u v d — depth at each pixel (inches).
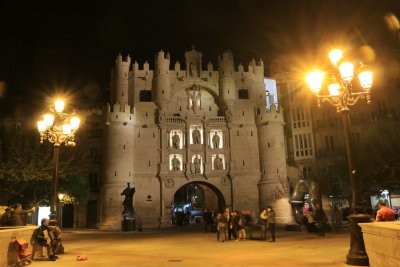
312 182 1178.6
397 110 1915.6
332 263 511.5
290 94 2218.3
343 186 1601.9
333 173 1686.8
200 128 2066.9
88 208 2034.9
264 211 948.6
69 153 1370.6
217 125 2052.2
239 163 2028.8
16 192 1293.1
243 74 2171.5
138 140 1987.0
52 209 647.1
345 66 485.7
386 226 370.6
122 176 1877.5
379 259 386.0
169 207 1914.4
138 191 1915.6
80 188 1685.5
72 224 2009.1
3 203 1256.8
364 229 434.3
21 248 514.6
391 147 1302.9
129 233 1382.9
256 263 537.6
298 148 2123.5
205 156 2007.9
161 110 2015.3
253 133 2082.9
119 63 2084.2
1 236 480.1
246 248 750.5
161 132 2000.5
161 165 1950.1
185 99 2100.1
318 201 1132.5
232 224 940.6
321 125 2090.3
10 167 1173.7
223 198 1980.8
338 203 1849.2
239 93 2162.9
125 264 545.6
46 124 685.3
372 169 1333.7
